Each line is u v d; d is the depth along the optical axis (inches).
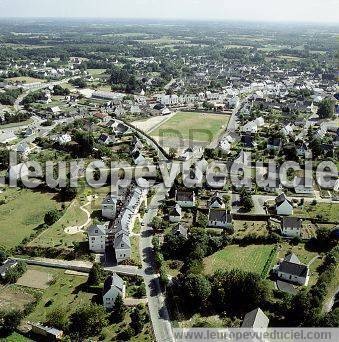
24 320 6609.3
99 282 7426.2
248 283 6820.9
